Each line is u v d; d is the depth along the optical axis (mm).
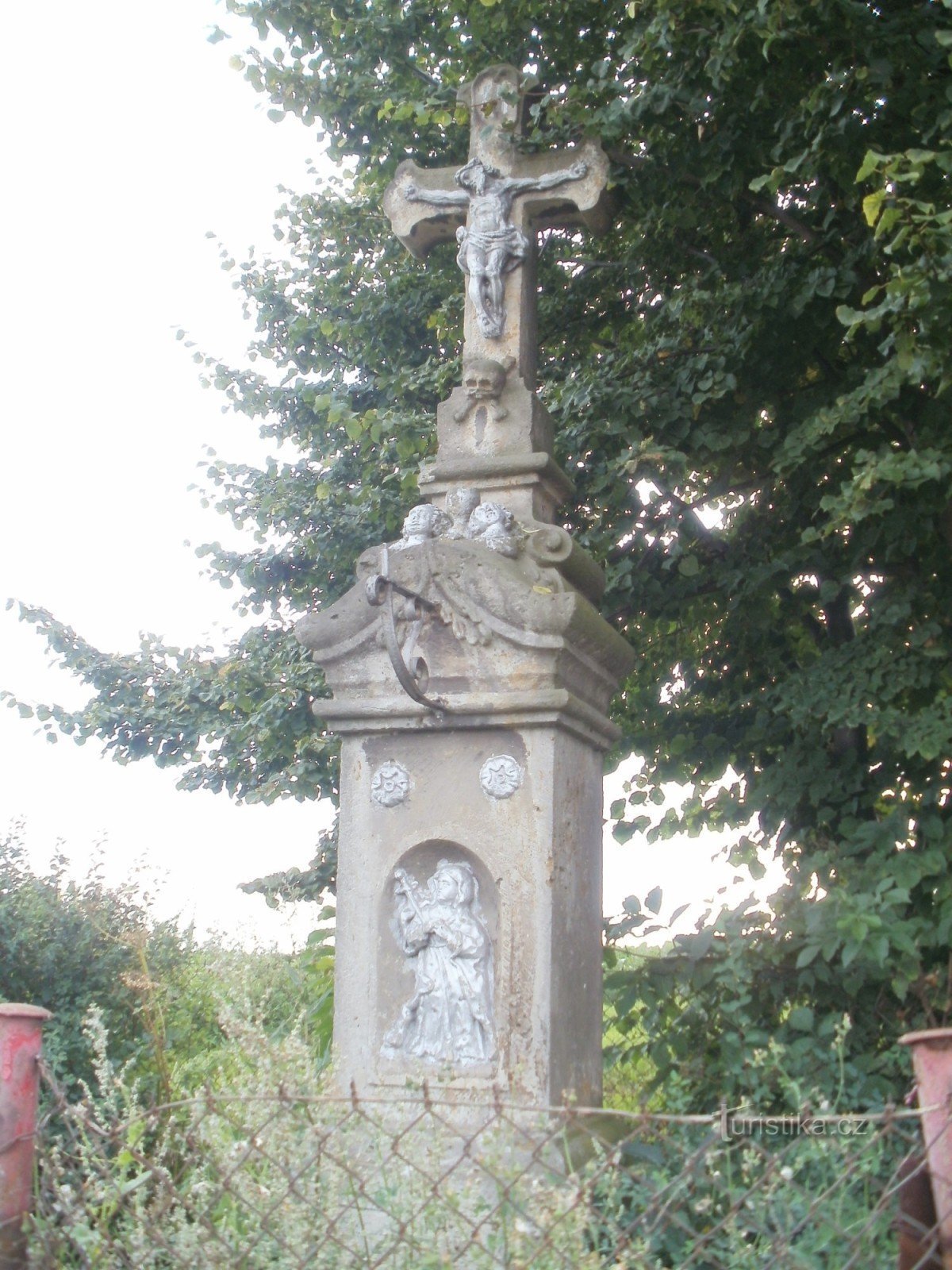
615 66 7328
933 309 5414
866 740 7492
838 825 7266
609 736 5562
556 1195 3164
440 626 5148
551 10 7508
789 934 5617
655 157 7211
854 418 6332
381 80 8594
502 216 6098
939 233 5242
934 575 7172
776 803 7289
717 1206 3553
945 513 6996
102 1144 3408
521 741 5031
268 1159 3215
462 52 7848
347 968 5086
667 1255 4098
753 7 6156
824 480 7574
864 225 7219
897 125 6613
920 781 6926
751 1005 5598
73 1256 3297
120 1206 3396
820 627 8398
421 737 5176
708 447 7523
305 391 8711
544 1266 3051
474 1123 4680
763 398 7766
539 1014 4773
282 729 9734
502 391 5844
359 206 10938
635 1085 5980
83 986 6375
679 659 8875
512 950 4859
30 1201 3178
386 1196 3469
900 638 6918
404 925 5059
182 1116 4227
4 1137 3129
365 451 9984
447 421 5867
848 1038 5539
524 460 5637
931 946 5750
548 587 5117
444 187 6273
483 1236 3520
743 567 7777
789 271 7277
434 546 5184
